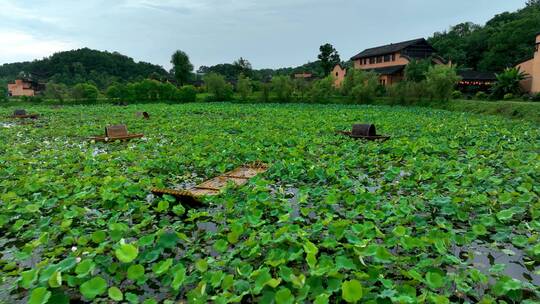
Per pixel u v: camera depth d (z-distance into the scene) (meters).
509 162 7.71
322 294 3.08
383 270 3.84
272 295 3.21
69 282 3.46
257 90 51.56
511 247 4.54
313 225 4.66
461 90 40.09
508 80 31.20
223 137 12.60
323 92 41.47
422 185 6.67
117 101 42.03
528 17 49.91
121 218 5.38
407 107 32.25
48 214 5.55
